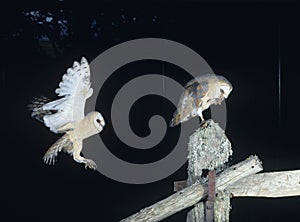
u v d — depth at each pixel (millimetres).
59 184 5082
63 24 4930
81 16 4938
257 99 5180
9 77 4879
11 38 4871
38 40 4910
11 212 4984
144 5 4980
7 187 4984
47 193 5062
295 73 5148
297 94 5180
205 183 3199
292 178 3232
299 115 5203
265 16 5051
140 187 5277
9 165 4977
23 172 5000
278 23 5070
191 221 3258
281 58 5133
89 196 5137
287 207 5109
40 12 4891
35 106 3508
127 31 5027
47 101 3531
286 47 5109
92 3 4930
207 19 5055
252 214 5094
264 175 3227
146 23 5027
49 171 5055
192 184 3240
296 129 5258
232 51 5121
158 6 5000
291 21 5055
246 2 5008
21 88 4891
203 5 5016
